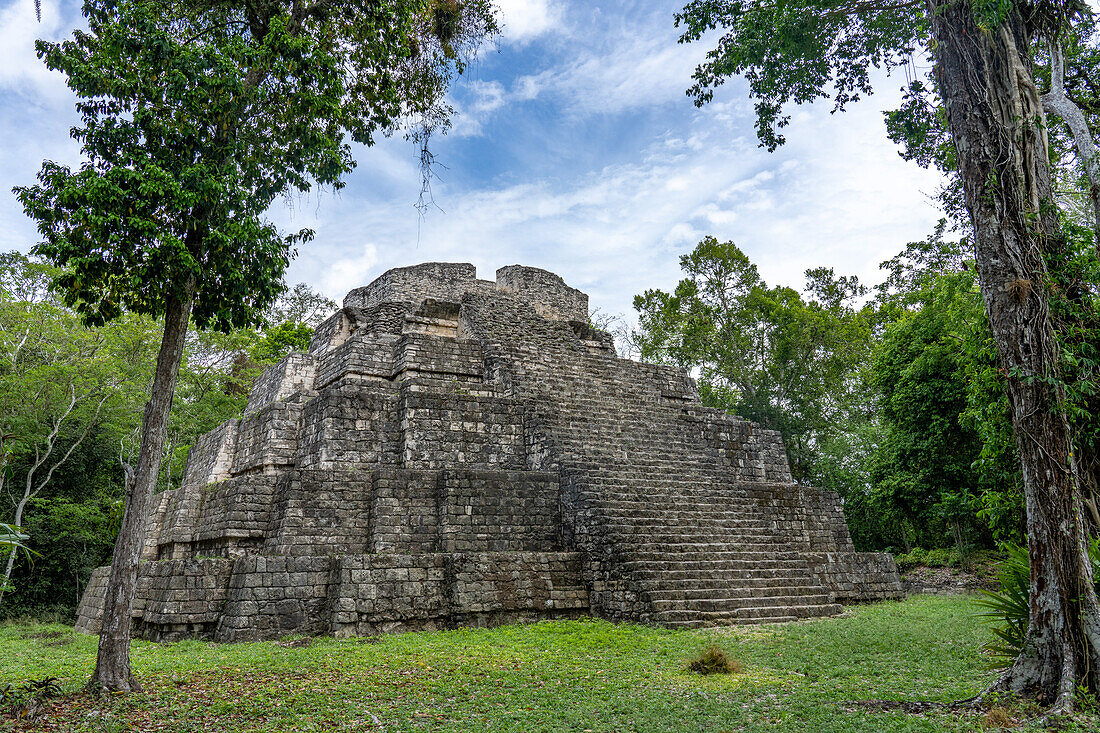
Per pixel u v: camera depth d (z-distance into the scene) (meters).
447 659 10.05
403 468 15.69
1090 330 7.73
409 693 8.05
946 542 28.12
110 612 8.26
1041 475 7.03
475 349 20.03
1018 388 7.32
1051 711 6.27
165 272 8.71
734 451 20.77
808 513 18.27
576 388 20.03
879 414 32.09
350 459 16.08
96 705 7.51
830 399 37.00
